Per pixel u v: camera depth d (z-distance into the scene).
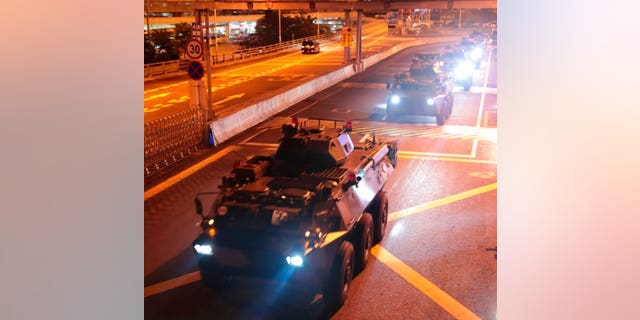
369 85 30.25
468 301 6.90
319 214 6.58
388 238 8.95
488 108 21.84
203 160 14.50
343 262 6.67
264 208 6.60
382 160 9.26
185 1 64.56
